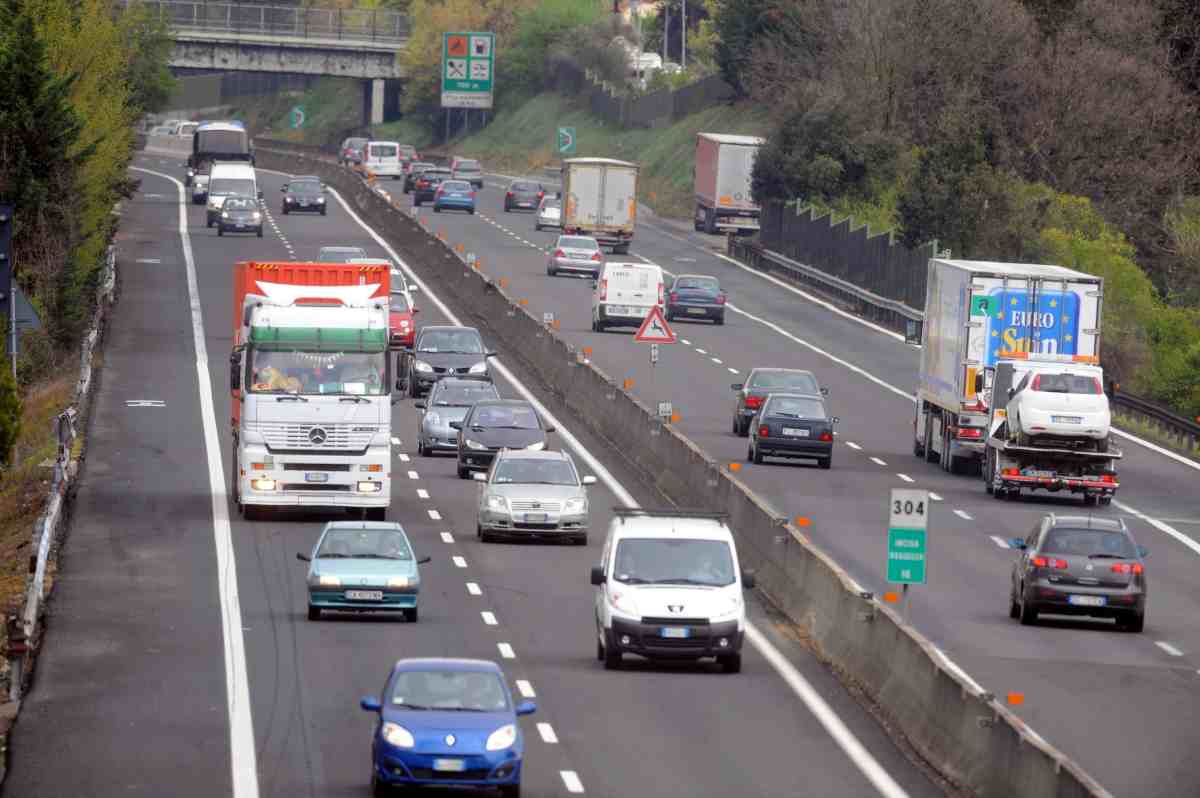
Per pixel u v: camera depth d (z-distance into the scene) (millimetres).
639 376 188750
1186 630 95750
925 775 65000
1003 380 139375
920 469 149500
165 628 87938
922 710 70000
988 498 136875
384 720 58969
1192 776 66062
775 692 78062
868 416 177875
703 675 81188
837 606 86438
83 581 99000
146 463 138125
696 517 86500
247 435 116562
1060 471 135750
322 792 60344
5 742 67125
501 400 143000
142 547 108625
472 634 88188
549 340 184250
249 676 78312
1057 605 93625
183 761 64438
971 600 100500
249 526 116188
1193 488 149000
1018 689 79938
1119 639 92812
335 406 116812
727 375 194750
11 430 102375
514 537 114688
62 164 183750
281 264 124250
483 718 59156
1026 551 96750
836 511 126000
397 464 143750
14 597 94500
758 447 145250
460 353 176000
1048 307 144500
